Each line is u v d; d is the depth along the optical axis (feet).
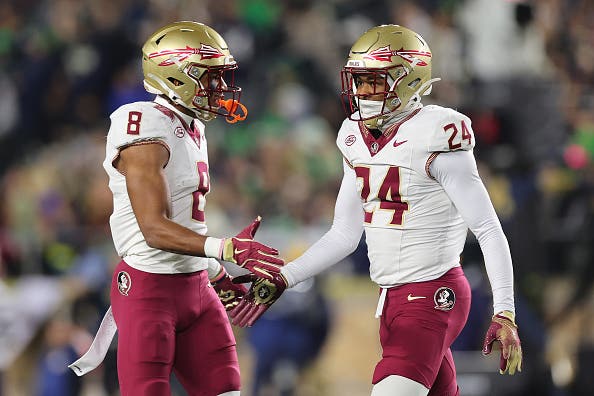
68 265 95.81
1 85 136.98
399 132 47.96
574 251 87.35
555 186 92.02
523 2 112.88
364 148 48.75
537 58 113.39
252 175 111.24
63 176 112.06
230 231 99.09
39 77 134.72
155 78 48.08
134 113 46.93
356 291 96.78
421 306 47.70
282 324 88.63
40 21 142.61
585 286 84.02
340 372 94.38
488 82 107.55
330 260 51.24
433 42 114.83
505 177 93.91
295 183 106.83
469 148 47.47
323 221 103.30
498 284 46.88
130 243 48.06
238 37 133.90
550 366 76.43
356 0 138.92
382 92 47.47
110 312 50.21
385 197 48.26
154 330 47.42
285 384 89.56
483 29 112.78
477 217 47.21
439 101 106.32
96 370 89.56
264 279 50.19
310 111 128.77
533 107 104.58
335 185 113.80
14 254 95.66
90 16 138.21
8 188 111.75
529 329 78.84
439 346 47.52
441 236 48.06
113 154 47.06
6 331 89.66
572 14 117.80
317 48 135.03
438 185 47.78
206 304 49.11
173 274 48.01
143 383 47.32
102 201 97.25
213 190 106.73
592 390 76.18
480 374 76.43
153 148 46.57
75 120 133.49
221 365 48.98
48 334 89.25
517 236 87.25
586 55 115.75
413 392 46.62
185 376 49.42
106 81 134.10
